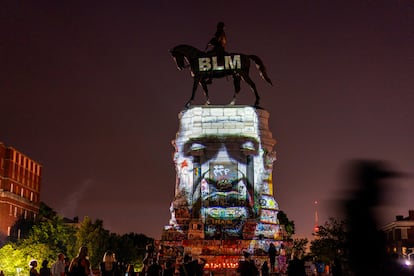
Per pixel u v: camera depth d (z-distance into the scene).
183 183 44.19
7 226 88.81
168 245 40.72
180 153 44.78
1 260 67.19
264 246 40.72
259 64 44.66
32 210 100.38
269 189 44.62
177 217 43.19
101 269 21.86
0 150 91.19
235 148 44.19
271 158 45.22
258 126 44.94
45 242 84.69
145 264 25.27
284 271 38.69
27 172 101.25
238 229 42.31
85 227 87.06
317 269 38.16
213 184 43.59
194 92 45.12
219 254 40.19
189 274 24.36
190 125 44.97
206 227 42.38
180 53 45.00
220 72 44.72
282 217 67.62
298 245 49.94
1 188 90.81
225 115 44.97
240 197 43.22
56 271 23.00
